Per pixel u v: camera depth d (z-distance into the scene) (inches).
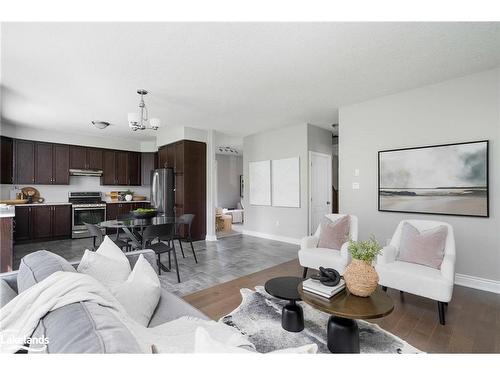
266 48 89.7
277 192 213.6
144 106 144.5
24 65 100.7
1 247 110.8
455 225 113.7
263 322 81.2
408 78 114.7
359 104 146.1
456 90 114.3
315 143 202.1
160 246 123.5
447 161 115.1
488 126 106.5
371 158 140.9
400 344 70.3
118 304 42.7
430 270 86.4
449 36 83.0
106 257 61.4
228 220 269.3
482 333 75.4
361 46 88.7
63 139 221.6
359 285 66.3
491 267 105.2
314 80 116.5
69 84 119.0
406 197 127.0
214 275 126.0
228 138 252.4
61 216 211.9
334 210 236.8
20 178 199.2
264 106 153.3
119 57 95.0
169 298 64.5
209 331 48.8
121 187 263.6
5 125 191.3
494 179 104.8
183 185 202.8
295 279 83.1
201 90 127.3
